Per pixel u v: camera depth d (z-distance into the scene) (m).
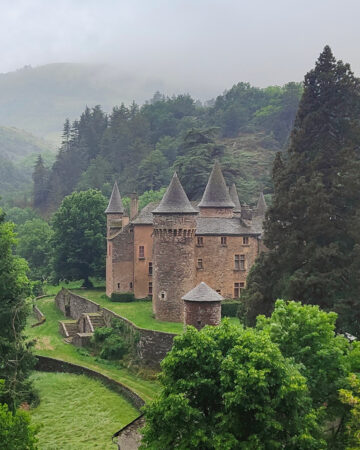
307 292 38.31
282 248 41.47
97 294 73.25
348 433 20.53
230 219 62.31
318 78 42.56
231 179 102.75
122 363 48.03
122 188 141.12
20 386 33.78
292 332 23.50
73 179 169.12
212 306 41.12
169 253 53.66
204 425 19.91
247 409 18.94
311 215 39.47
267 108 180.38
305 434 18.64
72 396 40.88
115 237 66.38
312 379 22.19
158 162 133.88
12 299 36.78
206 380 20.12
